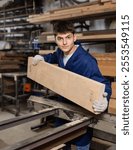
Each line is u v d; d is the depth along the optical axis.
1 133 3.09
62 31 1.52
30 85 4.11
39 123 3.37
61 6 4.16
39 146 1.26
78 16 3.12
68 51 1.63
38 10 4.55
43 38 3.70
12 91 4.30
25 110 4.01
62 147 1.69
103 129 1.52
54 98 2.16
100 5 2.82
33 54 4.48
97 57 2.87
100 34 2.94
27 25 4.79
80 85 1.51
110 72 2.70
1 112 4.08
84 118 1.52
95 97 1.41
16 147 1.08
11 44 5.15
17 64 4.52
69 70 1.71
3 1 5.29
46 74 1.79
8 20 5.14
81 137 1.71
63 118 1.71
